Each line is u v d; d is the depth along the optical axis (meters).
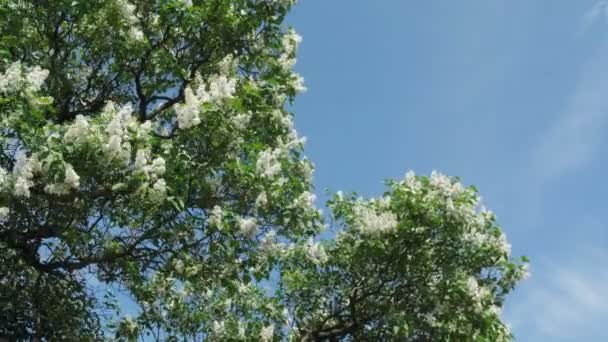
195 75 11.53
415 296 11.30
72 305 10.79
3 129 8.01
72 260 10.11
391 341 11.40
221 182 9.69
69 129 8.00
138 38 10.93
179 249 9.60
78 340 10.70
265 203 9.45
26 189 7.81
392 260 11.30
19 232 9.28
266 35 11.76
